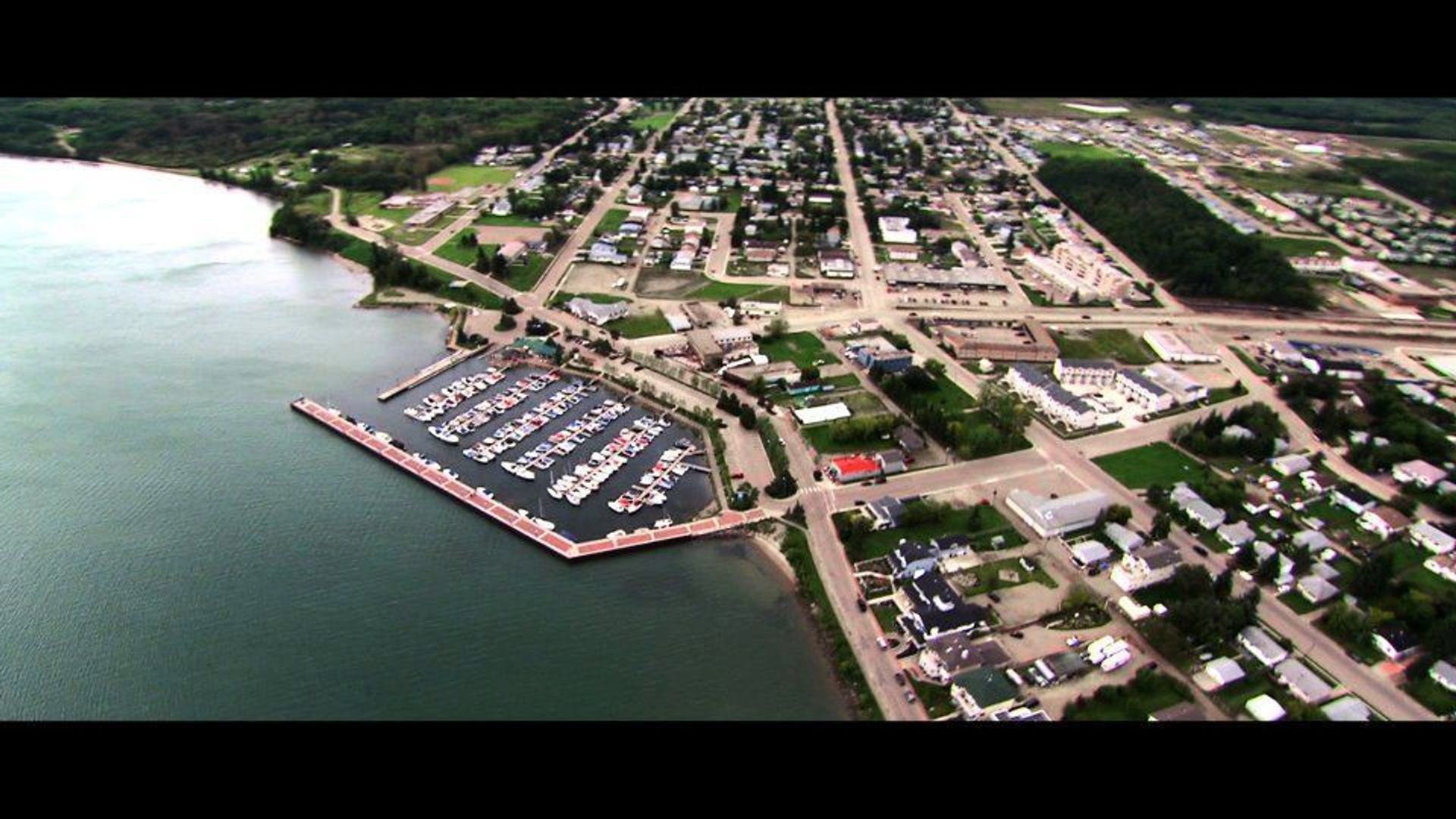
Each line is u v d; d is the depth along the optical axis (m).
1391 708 127.75
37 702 123.69
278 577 150.00
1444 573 155.62
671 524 166.75
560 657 135.50
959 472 185.62
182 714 122.62
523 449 193.00
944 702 127.62
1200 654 136.25
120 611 140.62
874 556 158.38
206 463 182.50
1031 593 149.12
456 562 156.00
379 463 185.38
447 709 124.94
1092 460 191.88
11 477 174.75
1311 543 161.88
